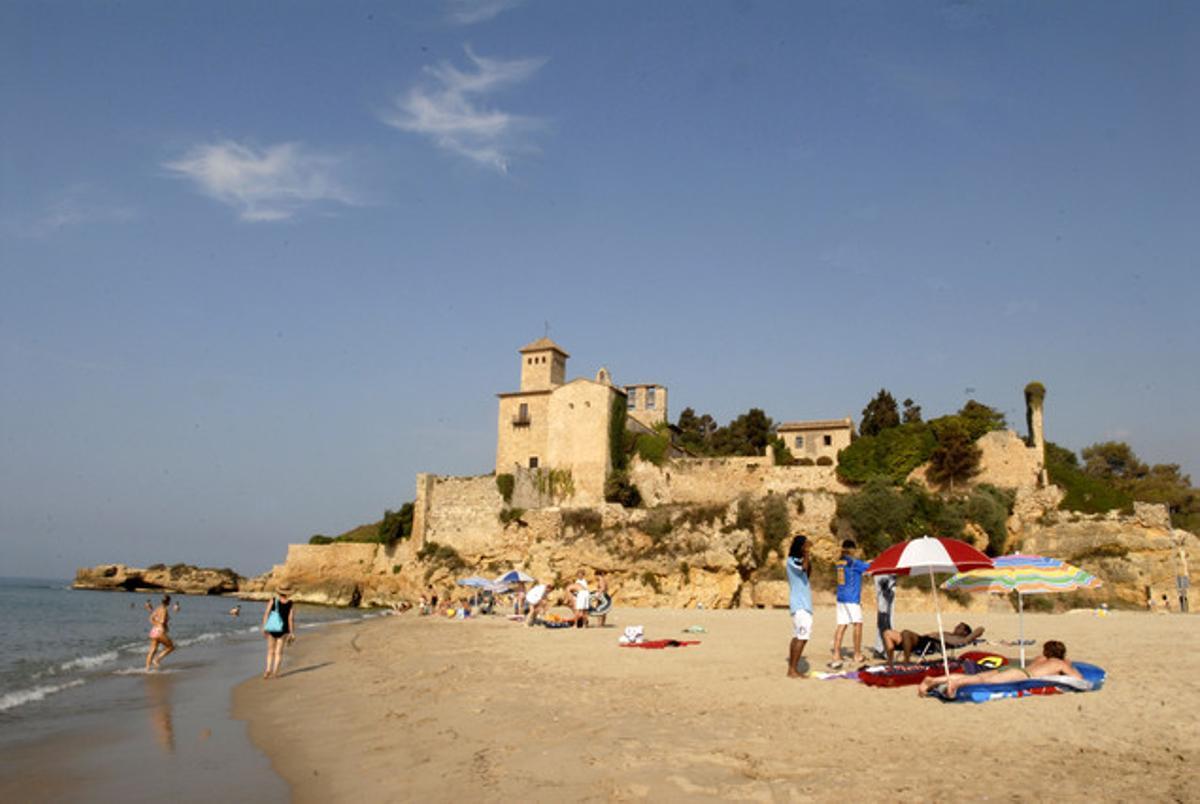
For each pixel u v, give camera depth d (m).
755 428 100.19
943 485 67.75
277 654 25.19
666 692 16.53
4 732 16.50
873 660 19.09
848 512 63.25
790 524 63.84
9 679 25.52
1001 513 62.50
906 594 57.06
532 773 10.62
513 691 18.06
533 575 68.88
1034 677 14.70
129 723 17.44
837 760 10.31
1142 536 60.91
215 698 21.14
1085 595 59.03
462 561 76.44
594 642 30.00
